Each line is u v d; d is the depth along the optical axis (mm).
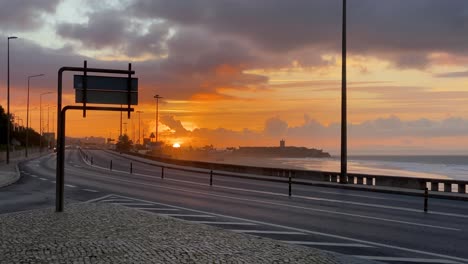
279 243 10852
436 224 14945
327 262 9227
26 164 59469
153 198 22188
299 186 30047
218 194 24266
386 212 17750
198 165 53469
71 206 17094
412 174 88312
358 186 28438
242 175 39125
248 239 11250
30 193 24062
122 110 15961
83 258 9055
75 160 74875
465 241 12180
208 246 10320
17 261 8789
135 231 12047
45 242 10531
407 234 13148
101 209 16219
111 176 38094
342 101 30906
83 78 15594
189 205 19562
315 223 15023
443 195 23422
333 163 160750
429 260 10117
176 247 10156
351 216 16594
